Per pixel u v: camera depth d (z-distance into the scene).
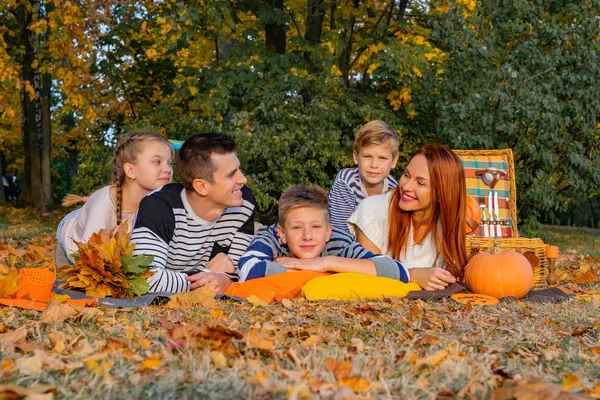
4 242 8.64
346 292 4.07
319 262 4.27
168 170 4.63
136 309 3.45
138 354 2.41
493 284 4.31
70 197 4.90
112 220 4.50
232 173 4.09
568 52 11.70
